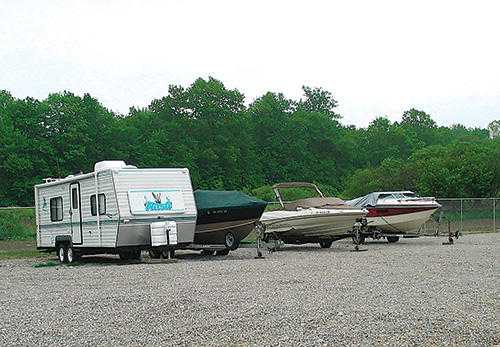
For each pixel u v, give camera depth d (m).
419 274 14.00
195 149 76.94
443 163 53.94
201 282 13.26
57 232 21.56
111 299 11.02
